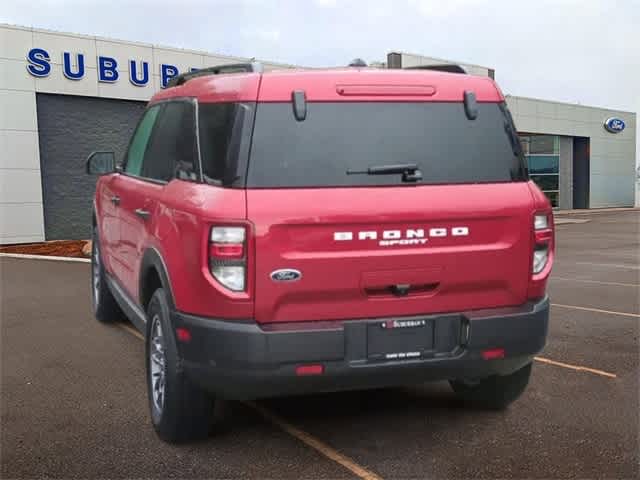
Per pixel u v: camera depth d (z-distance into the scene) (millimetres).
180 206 3781
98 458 3898
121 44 16062
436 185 3746
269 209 3463
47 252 13234
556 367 5746
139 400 4855
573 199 35969
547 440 4188
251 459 3896
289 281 3488
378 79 3807
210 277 3486
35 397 4918
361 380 3656
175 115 4520
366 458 3918
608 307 8422
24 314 7617
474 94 3947
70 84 15367
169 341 3871
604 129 35812
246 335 3445
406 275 3646
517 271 3857
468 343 3746
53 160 15516
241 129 3586
